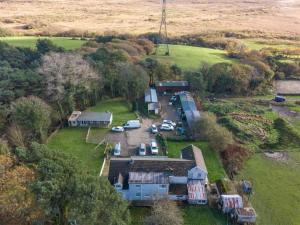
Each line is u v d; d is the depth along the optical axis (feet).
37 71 328.29
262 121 329.93
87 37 579.48
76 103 334.03
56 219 140.26
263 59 472.85
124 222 143.84
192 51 510.99
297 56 517.96
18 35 566.36
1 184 138.10
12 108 262.88
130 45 477.36
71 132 297.94
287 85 433.07
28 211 133.28
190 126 295.69
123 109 345.72
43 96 306.76
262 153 276.62
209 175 239.71
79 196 130.21
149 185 207.51
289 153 277.64
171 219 174.29
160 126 310.24
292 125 326.85
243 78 391.45
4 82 301.22
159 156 255.09
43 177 136.46
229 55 502.79
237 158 259.19
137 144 279.08
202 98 375.04
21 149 161.99
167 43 537.24
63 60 319.27
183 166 219.41
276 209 212.02
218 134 266.16
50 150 157.99
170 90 385.70
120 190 208.03
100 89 354.95
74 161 151.74
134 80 358.02
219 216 201.26
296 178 244.83
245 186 225.56
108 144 275.80
